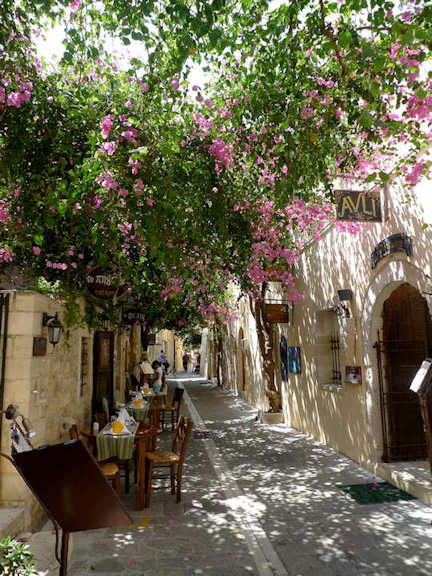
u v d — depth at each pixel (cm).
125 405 932
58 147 501
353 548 432
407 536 455
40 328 522
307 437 988
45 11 425
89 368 869
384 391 704
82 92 489
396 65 368
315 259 952
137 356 1706
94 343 957
